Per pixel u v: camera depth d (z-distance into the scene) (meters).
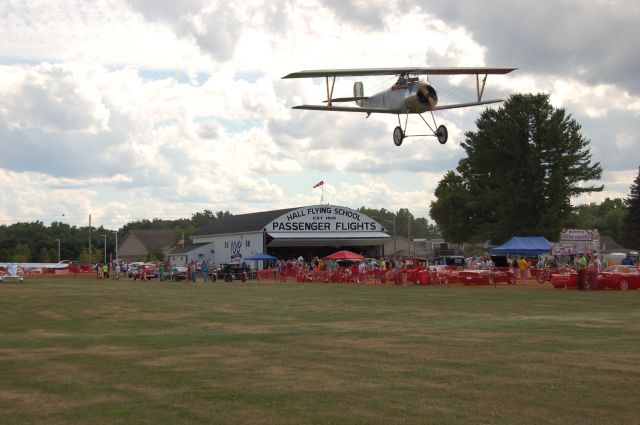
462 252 117.06
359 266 54.38
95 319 23.14
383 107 32.84
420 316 22.20
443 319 21.08
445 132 31.66
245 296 34.56
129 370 12.49
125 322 21.94
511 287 39.25
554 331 17.38
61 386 11.14
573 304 26.08
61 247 136.12
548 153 67.38
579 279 35.72
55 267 83.12
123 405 9.73
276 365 12.76
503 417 8.73
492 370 11.85
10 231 143.38
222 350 14.84
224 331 18.72
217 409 9.36
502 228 69.31
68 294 38.09
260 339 16.64
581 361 12.66
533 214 68.75
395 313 23.47
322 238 76.38
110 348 15.48
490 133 70.06
